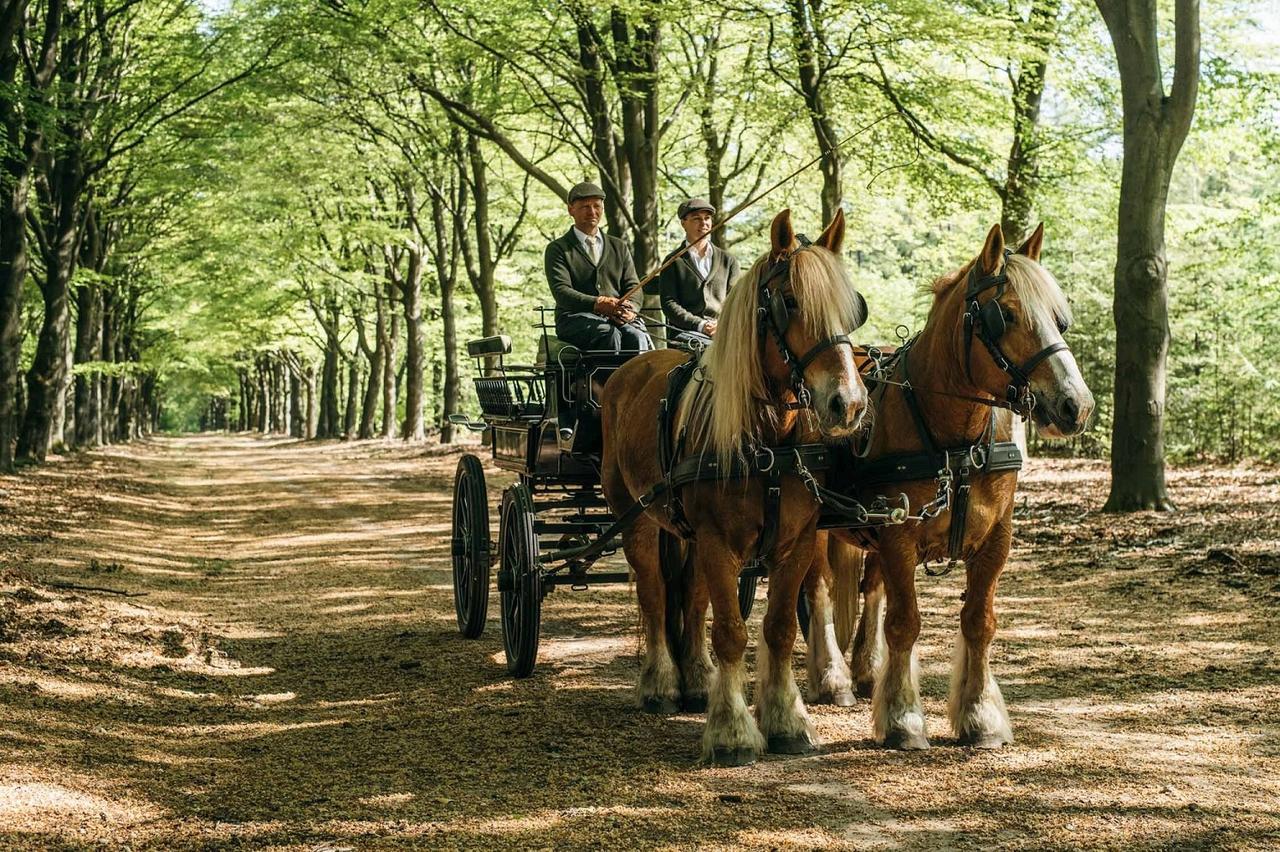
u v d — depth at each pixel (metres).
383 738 5.55
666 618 6.24
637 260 17.81
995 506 5.07
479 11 17.77
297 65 20.23
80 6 20.64
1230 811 4.28
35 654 6.74
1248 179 25.45
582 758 5.14
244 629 8.42
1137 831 4.09
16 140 17.61
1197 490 15.54
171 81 21.23
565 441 6.72
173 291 39.47
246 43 20.16
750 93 20.05
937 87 17.56
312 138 25.34
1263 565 9.51
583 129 25.08
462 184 30.17
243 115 21.48
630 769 4.96
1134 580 9.46
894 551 5.11
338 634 8.29
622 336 7.08
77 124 21.33
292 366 57.53
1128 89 13.42
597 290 7.46
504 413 8.11
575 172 27.94
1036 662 6.88
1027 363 4.61
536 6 17.12
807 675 6.43
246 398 91.19
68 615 7.97
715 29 20.06
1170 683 6.25
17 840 4.01
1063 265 26.92
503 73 19.62
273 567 11.94
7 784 4.55
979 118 18.14
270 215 30.17
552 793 4.63
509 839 4.12
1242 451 21.14
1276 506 13.02
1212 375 22.06
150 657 7.14
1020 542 12.09
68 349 29.38
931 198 19.17
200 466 32.62
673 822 4.29
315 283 37.12
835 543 6.11
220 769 5.03
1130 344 13.54
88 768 4.88
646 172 17.77
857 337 31.27
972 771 4.83
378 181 32.81
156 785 4.75
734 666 5.08
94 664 6.76
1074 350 26.80
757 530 4.98
